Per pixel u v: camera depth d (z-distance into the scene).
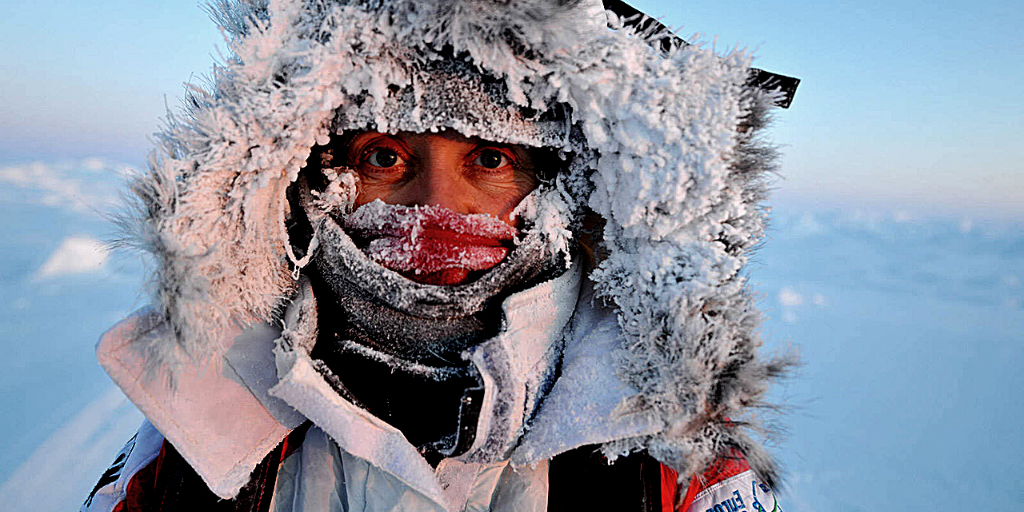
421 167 0.74
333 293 0.77
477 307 0.73
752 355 0.61
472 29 0.62
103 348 0.65
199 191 0.64
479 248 0.74
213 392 0.73
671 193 0.62
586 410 0.68
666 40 0.71
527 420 0.71
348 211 0.77
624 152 0.66
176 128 0.65
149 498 0.84
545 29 0.61
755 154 0.64
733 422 0.64
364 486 0.76
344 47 0.64
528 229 0.75
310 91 0.64
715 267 0.63
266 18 0.71
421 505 0.73
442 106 0.68
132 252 0.64
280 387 0.70
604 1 0.81
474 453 0.70
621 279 0.70
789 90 0.73
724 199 0.63
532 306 0.73
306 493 0.77
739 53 0.64
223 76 0.66
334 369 0.75
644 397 0.64
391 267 0.74
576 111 0.67
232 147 0.65
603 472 0.75
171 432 0.70
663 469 0.76
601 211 0.72
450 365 0.73
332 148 0.78
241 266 0.71
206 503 0.75
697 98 0.62
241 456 0.74
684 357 0.62
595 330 0.75
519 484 0.76
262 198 0.71
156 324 0.67
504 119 0.68
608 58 0.63
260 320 0.78
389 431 0.71
